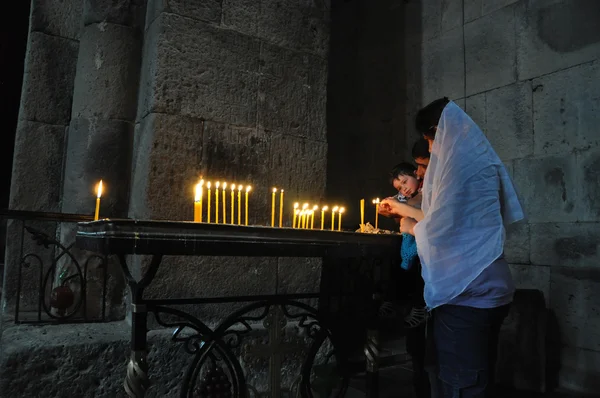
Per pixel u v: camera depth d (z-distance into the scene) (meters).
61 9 3.67
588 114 3.50
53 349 2.49
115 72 3.37
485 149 1.81
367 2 5.79
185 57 3.10
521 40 4.04
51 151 3.57
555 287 3.62
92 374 2.59
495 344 1.75
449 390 1.73
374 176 5.54
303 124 3.62
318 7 3.81
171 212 2.98
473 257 1.69
